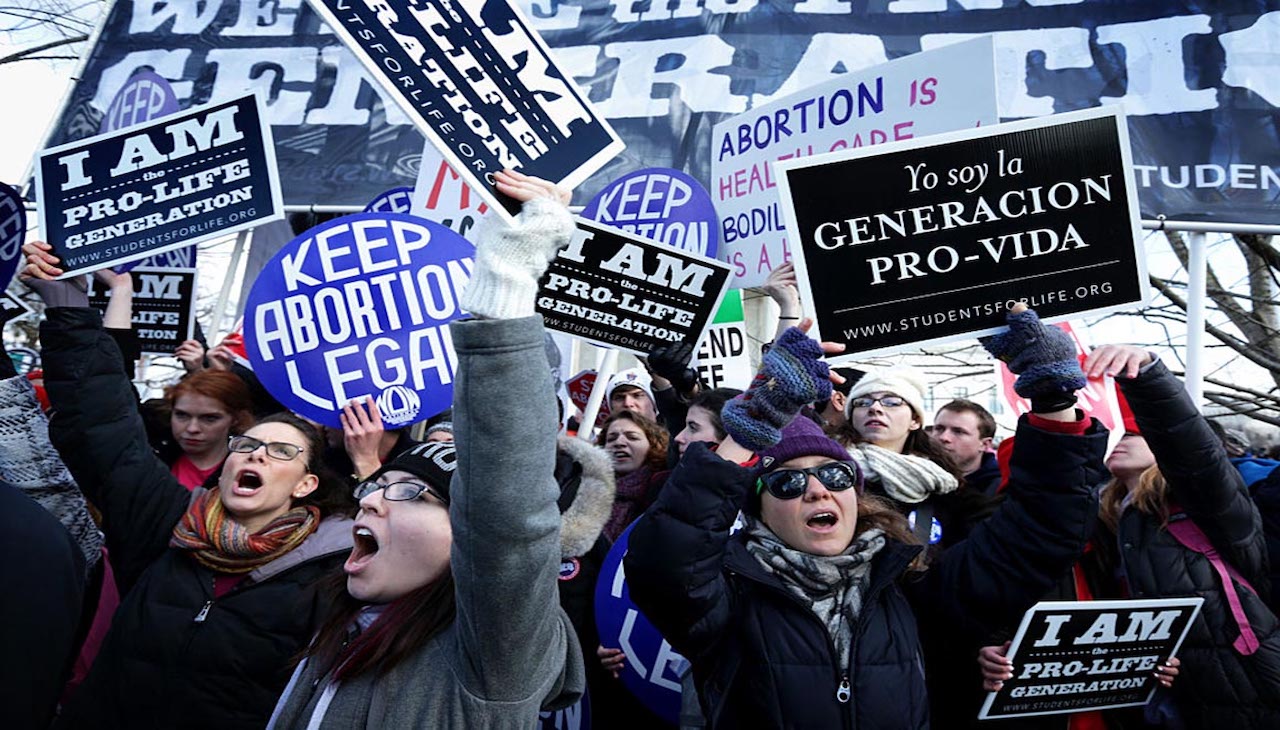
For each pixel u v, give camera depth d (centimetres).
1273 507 275
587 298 336
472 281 147
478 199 434
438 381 296
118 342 335
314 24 646
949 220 237
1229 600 260
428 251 302
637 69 596
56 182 338
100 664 231
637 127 588
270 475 242
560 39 611
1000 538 216
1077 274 232
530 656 146
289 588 232
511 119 193
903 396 329
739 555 215
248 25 650
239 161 349
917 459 301
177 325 493
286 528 242
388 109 624
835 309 238
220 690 221
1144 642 241
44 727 124
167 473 268
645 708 306
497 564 139
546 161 195
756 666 203
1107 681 243
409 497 164
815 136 406
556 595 150
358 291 296
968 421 400
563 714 286
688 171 576
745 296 805
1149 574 271
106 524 257
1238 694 254
